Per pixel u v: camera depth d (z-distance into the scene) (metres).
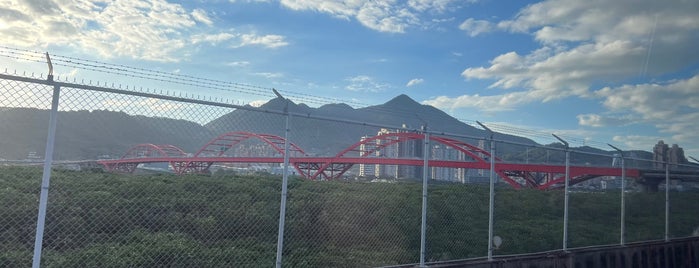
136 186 8.12
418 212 10.88
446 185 12.82
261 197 8.91
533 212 14.59
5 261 6.57
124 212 7.81
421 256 7.62
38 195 7.51
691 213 18.23
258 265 7.63
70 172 7.87
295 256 8.27
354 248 9.23
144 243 7.36
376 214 10.20
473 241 11.20
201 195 8.47
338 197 10.04
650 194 18.45
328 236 9.20
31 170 7.73
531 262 8.96
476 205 13.21
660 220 16.67
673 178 18.84
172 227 7.90
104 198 7.80
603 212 16.11
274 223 8.56
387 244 9.74
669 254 11.78
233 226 8.20
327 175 13.31
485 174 16.44
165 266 7.16
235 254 7.68
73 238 7.34
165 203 8.09
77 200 7.68
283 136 6.86
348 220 9.70
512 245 11.52
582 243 12.69
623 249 10.66
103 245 7.30
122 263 6.88
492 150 8.77
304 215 9.10
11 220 7.17
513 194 15.30
